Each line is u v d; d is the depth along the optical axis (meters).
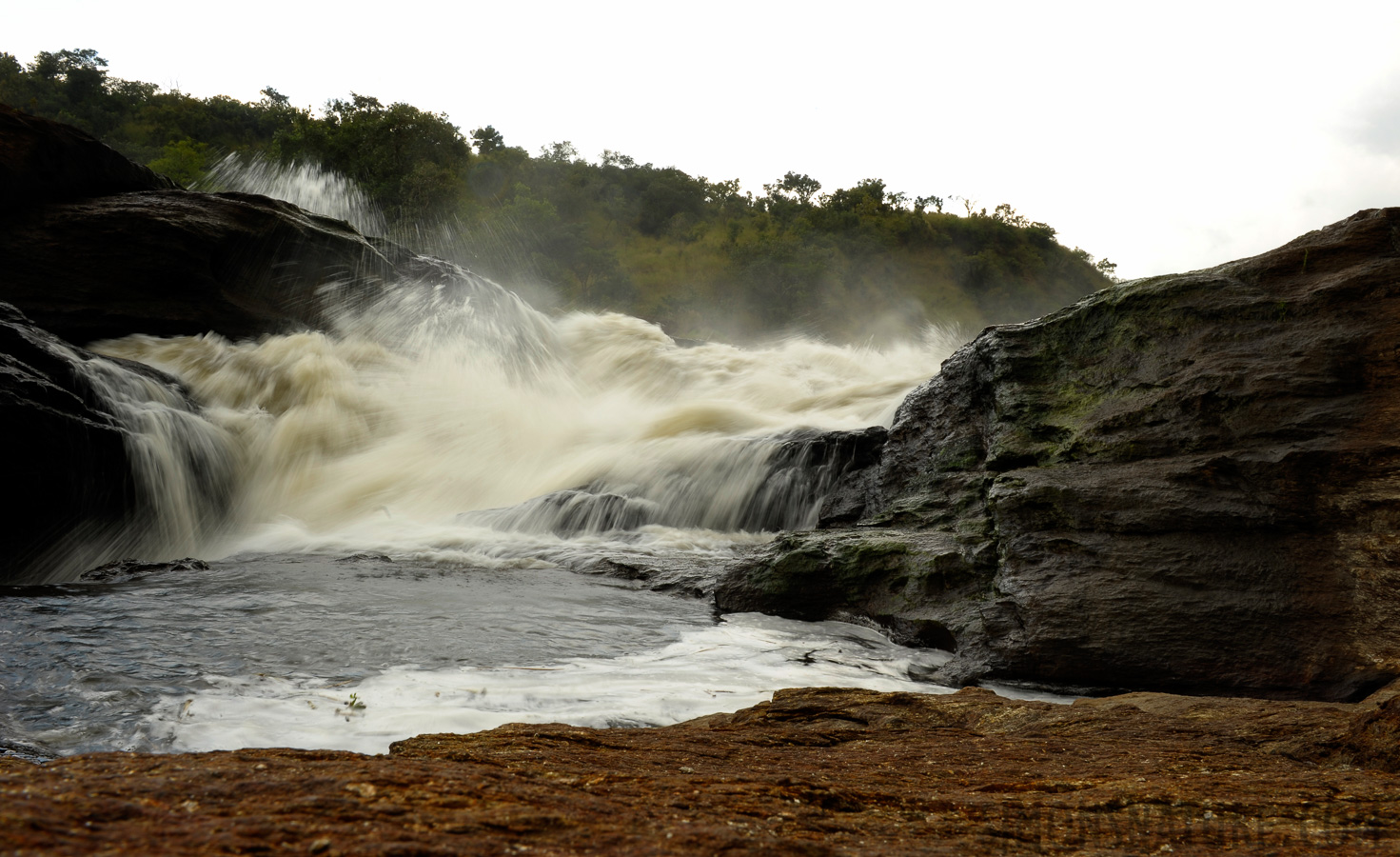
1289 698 5.64
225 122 85.06
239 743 3.93
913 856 1.78
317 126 52.78
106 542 10.02
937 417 10.41
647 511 12.69
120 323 14.43
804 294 72.94
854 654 6.75
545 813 1.72
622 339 23.44
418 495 13.72
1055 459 7.88
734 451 13.48
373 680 5.03
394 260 20.00
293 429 13.95
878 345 74.69
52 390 9.44
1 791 1.57
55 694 4.45
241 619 6.29
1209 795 2.43
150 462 10.74
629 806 1.94
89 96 86.06
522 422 16.83
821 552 8.20
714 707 4.96
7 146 14.18
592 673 5.55
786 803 2.12
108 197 15.62
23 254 14.03
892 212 110.38
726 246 83.31
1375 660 5.51
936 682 6.25
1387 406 6.41
